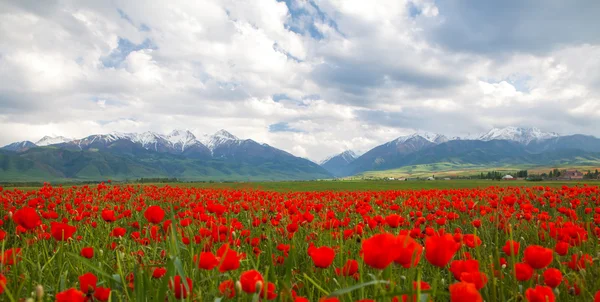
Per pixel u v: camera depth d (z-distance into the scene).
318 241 5.71
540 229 7.01
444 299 3.46
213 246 4.46
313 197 16.09
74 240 5.52
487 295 3.15
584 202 14.25
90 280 2.76
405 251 2.18
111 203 13.95
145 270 3.13
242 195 14.03
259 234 6.52
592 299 3.11
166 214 12.12
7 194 15.35
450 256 2.21
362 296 2.70
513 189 19.86
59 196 14.21
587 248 4.86
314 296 3.53
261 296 2.40
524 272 2.86
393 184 83.69
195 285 2.85
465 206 10.25
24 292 3.54
